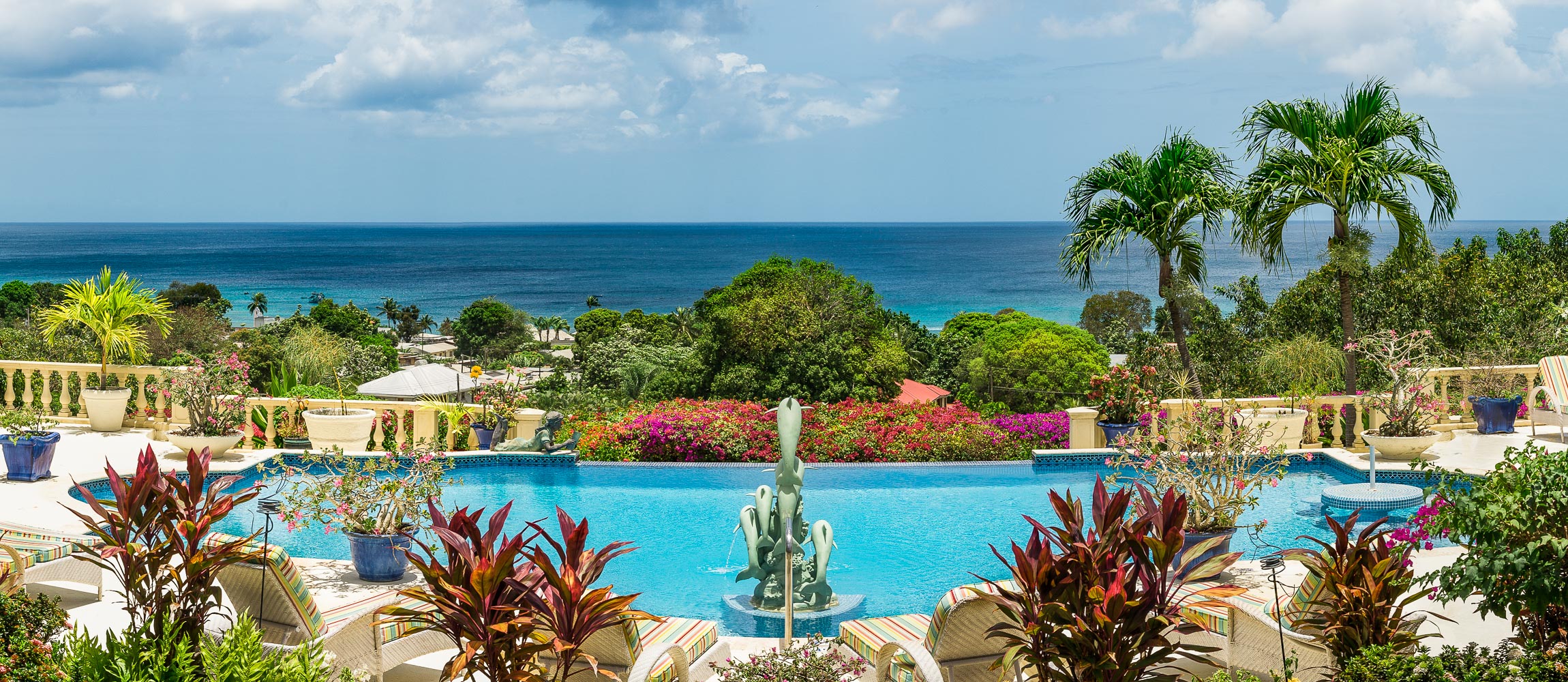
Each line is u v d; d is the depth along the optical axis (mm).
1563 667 4250
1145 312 76312
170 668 4070
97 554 4773
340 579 8164
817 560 8188
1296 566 8305
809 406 15648
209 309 41031
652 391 37812
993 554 9891
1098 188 16297
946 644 5062
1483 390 15172
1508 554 4383
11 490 10867
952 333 77500
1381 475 12375
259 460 12766
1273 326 25953
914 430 14812
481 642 4098
